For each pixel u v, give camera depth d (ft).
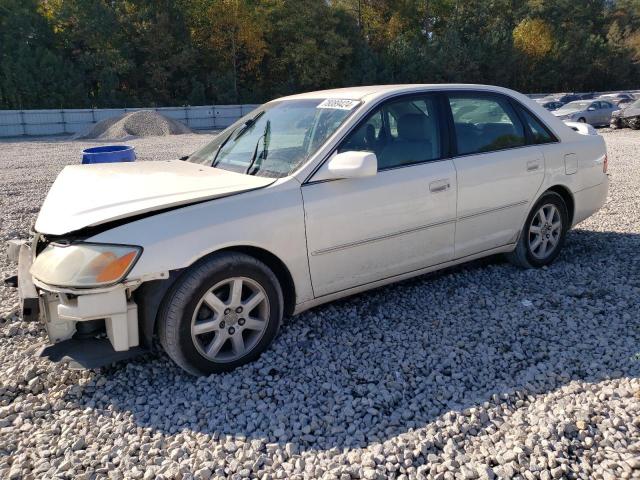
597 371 10.37
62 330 10.37
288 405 9.66
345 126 12.32
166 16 155.53
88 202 10.50
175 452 8.46
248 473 7.97
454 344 11.76
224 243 10.39
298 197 11.37
